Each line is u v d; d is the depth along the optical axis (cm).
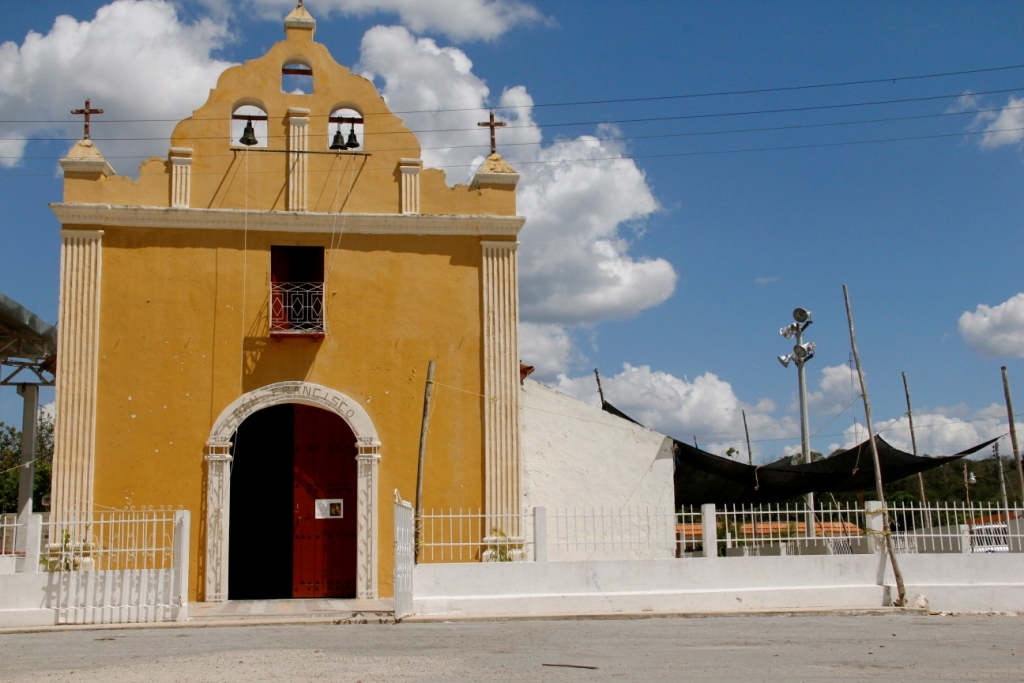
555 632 1320
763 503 2364
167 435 1781
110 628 1428
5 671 1016
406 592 1491
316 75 1934
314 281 1906
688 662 1021
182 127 1875
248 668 984
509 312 1902
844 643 1188
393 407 1848
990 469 4550
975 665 1009
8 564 1862
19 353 2553
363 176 1912
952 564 1667
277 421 1983
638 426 2036
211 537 1753
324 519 1869
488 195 1941
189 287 1827
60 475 1739
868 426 1730
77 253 1803
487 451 1852
